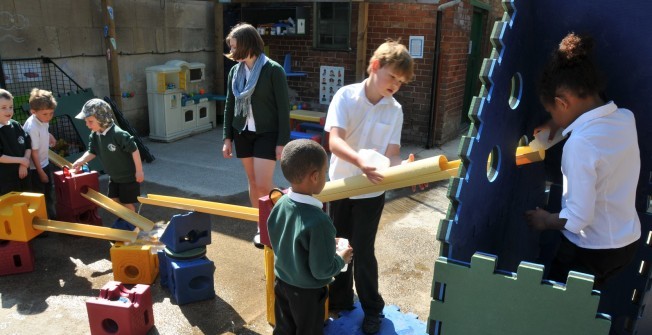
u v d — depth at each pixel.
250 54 3.63
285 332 2.36
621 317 2.60
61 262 3.82
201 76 8.05
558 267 2.17
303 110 7.95
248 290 3.42
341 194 2.40
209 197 5.24
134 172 4.14
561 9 2.18
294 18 8.16
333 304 3.04
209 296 3.29
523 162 2.41
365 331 2.76
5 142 3.95
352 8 7.48
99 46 6.84
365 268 2.67
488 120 1.91
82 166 4.52
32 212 3.61
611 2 2.09
